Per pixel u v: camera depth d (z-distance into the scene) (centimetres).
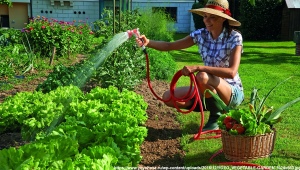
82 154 309
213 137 486
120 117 417
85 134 365
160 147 466
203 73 470
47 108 472
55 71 712
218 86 480
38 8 2606
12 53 1040
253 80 929
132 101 533
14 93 767
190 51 1576
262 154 415
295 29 2112
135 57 769
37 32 1220
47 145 301
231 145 409
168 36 1648
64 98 522
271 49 1667
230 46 481
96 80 748
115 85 698
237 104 513
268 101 699
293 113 605
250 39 2198
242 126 405
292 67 1148
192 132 515
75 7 2633
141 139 389
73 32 1334
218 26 483
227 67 486
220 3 477
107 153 304
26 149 290
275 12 2148
